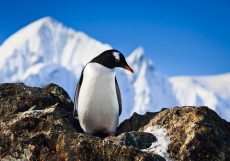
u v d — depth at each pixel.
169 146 23.91
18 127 23.97
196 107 25.16
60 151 23.12
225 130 24.94
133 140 24.08
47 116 24.23
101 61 27.39
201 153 23.44
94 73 27.11
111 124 27.48
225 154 23.53
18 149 23.55
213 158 23.39
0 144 23.86
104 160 22.64
